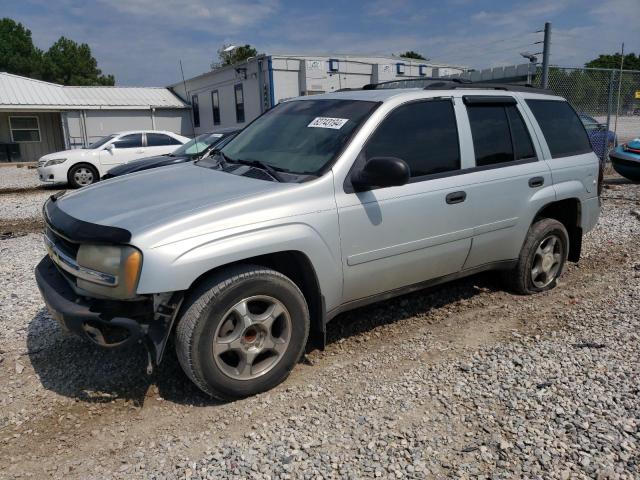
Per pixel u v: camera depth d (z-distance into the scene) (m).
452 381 3.44
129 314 2.95
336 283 3.53
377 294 3.87
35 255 6.69
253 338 3.22
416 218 3.82
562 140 5.09
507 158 4.52
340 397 3.27
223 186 3.45
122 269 2.84
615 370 3.54
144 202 3.30
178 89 32.22
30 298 5.00
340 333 4.20
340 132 3.70
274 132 4.16
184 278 2.88
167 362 3.68
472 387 3.36
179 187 3.54
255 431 2.94
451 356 3.80
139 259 2.83
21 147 28.66
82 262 2.99
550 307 4.73
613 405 3.12
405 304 4.78
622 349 3.85
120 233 2.86
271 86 22.05
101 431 2.95
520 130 4.68
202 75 28.27
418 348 3.94
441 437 2.86
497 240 4.46
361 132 3.63
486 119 4.43
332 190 3.43
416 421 3.01
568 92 13.82
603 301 4.87
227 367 3.14
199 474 2.59
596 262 6.17
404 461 2.68
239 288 3.07
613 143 14.45
